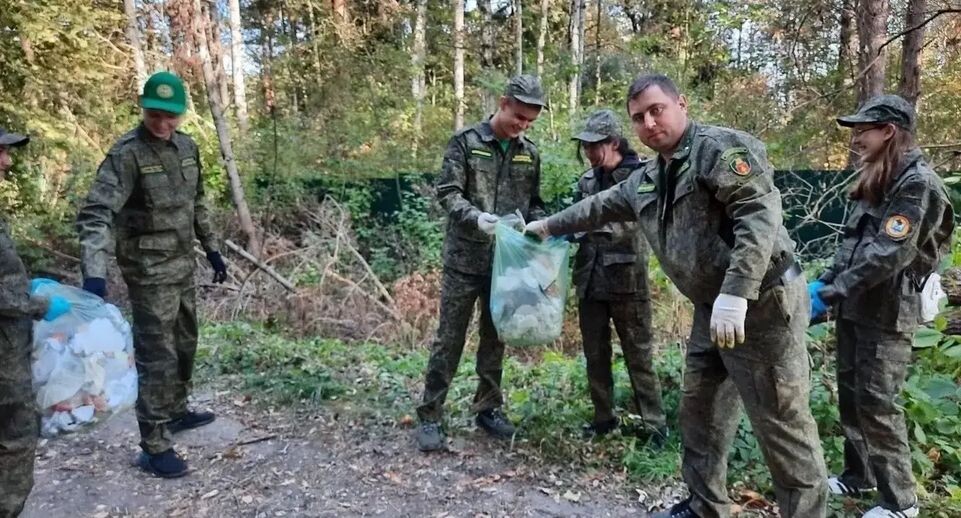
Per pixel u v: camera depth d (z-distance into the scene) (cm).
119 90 1165
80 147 966
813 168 940
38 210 909
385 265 845
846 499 315
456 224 357
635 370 365
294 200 994
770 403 239
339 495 318
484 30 1680
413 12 1677
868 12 827
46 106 971
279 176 1037
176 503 310
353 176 1061
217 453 361
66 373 251
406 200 998
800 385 238
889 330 288
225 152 910
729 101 1055
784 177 754
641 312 359
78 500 310
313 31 1539
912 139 280
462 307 359
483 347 378
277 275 754
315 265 807
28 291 235
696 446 275
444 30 1788
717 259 234
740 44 1312
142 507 306
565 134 927
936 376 387
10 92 876
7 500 235
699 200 232
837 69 994
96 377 257
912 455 329
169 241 333
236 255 866
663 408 374
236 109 1386
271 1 1747
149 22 1328
